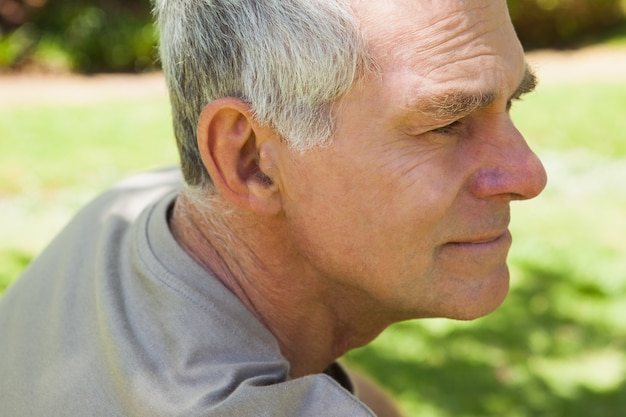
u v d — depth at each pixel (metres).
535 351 5.36
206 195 1.67
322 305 1.70
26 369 1.73
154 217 1.76
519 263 6.46
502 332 5.55
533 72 1.67
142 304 1.63
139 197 2.03
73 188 7.96
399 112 1.49
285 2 1.50
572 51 13.59
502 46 1.53
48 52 12.65
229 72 1.56
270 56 1.52
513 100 1.67
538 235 6.95
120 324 1.60
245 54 1.54
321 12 1.48
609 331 5.60
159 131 9.76
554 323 5.69
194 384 1.48
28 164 8.49
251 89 1.54
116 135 9.59
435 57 1.48
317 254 1.61
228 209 1.65
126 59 12.92
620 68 12.36
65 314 1.74
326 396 1.44
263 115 1.55
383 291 1.60
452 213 1.55
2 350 1.82
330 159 1.53
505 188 1.54
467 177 1.54
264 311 1.70
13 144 9.11
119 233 1.86
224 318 1.58
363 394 2.32
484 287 1.60
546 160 8.59
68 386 1.63
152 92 11.78
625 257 6.58
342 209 1.56
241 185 1.60
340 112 1.51
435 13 1.48
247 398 1.42
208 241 1.70
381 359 5.21
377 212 1.54
